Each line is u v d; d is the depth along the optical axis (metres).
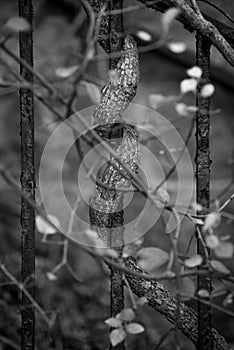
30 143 1.98
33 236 1.98
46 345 2.76
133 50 1.94
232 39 1.99
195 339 2.00
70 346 2.86
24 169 1.98
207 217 1.82
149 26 2.85
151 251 1.82
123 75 1.93
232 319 3.01
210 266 1.88
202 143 1.97
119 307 1.96
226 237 1.82
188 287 1.85
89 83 1.83
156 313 3.03
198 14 1.93
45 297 3.02
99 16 1.85
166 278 1.83
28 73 1.97
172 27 3.04
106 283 3.21
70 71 1.77
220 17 2.71
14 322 2.85
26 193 1.98
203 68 1.97
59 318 2.89
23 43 1.97
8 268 3.09
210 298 1.88
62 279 3.15
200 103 1.97
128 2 2.67
